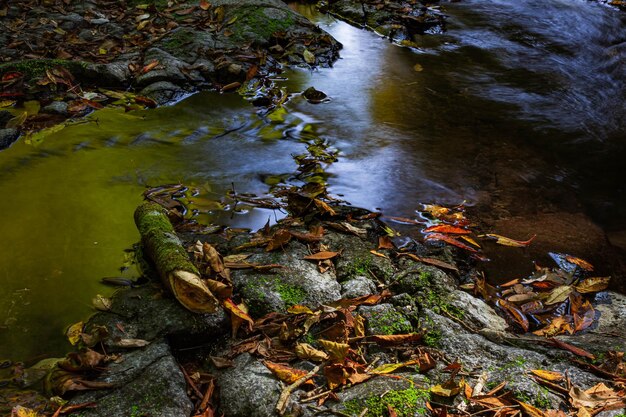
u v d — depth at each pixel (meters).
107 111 5.05
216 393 2.64
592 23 7.38
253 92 5.52
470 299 3.20
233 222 3.79
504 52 6.59
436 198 4.14
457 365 2.72
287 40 6.30
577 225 3.96
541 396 2.59
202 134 4.82
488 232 3.85
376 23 7.07
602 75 6.16
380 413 2.49
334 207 3.98
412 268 3.41
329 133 4.90
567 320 3.18
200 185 4.15
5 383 2.68
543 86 5.88
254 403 2.54
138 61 5.71
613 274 3.55
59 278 3.30
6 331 2.98
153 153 4.51
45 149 4.47
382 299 3.17
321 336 2.92
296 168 4.40
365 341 2.90
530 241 3.77
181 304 3.00
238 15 6.47
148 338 2.86
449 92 5.68
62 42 5.94
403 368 2.76
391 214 3.96
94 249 3.52
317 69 6.01
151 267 3.37
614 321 3.18
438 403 2.55
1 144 4.46
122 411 2.48
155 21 6.46
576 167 4.62
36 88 5.15
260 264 3.34
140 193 4.04
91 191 4.03
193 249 3.42
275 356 2.81
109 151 4.50
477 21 7.39
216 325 2.95
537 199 4.21
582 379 2.69
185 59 5.79
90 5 6.73
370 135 4.88
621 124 5.26
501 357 2.83
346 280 3.31
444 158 4.62
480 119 5.22
